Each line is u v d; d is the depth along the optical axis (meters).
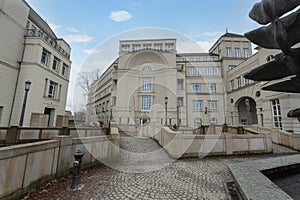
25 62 15.75
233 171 3.87
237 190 3.56
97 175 4.96
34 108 15.55
